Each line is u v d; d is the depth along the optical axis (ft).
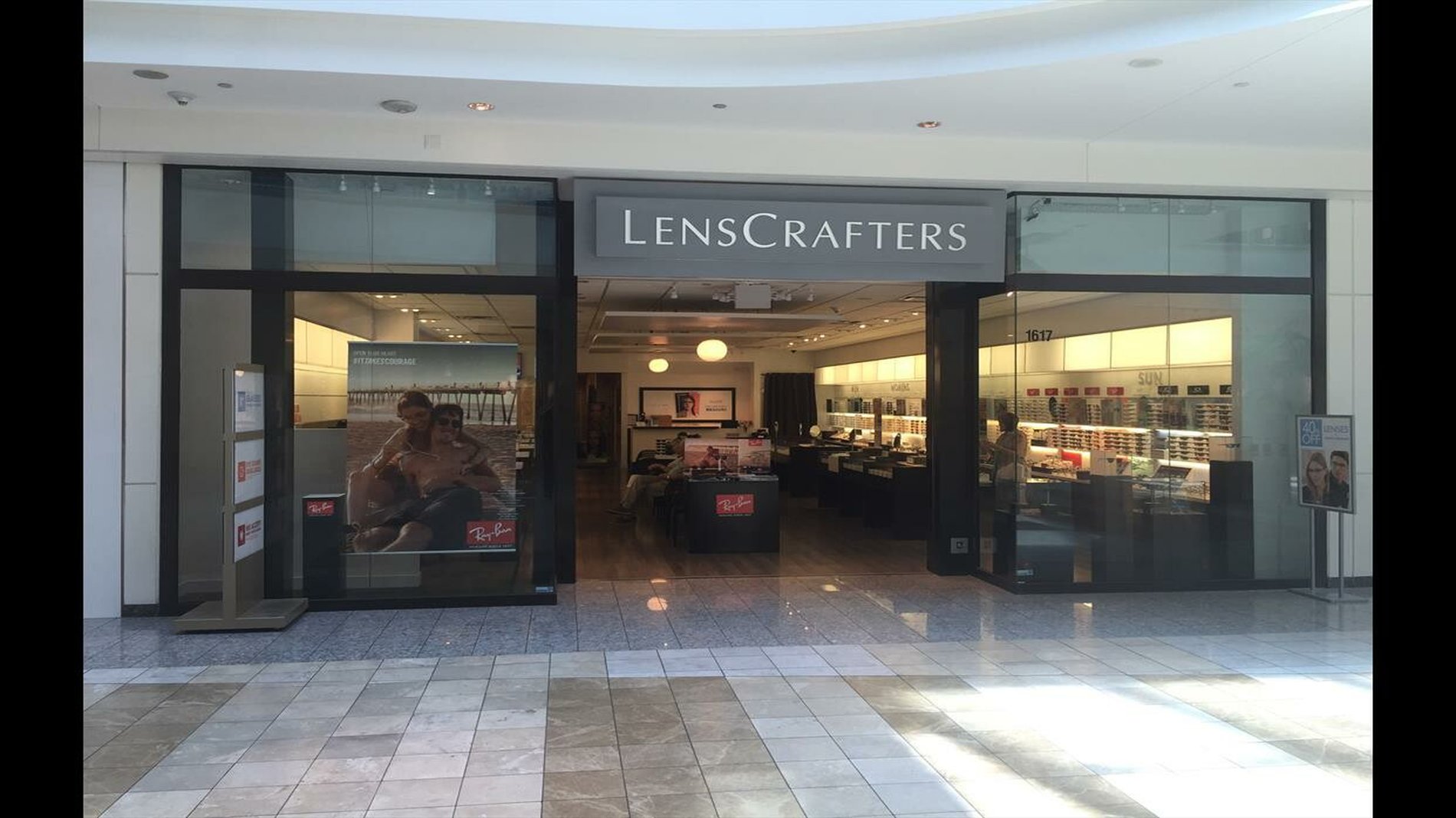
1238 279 26.43
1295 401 26.94
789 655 19.30
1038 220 25.71
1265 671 18.12
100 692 16.74
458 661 18.80
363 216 23.61
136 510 22.86
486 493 24.12
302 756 13.65
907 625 22.06
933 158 24.06
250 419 22.13
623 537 36.73
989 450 27.61
